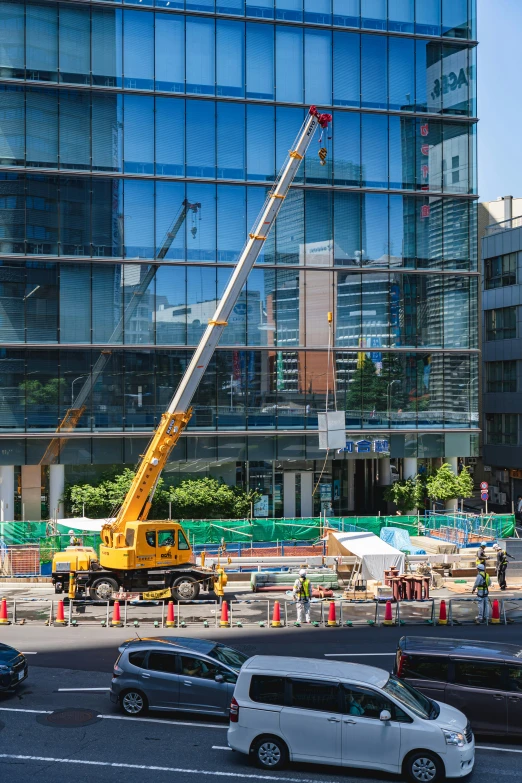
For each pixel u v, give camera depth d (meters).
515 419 65.75
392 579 34.72
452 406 52.69
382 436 51.53
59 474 48.03
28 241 46.97
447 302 52.81
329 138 51.25
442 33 53.06
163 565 33.50
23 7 47.12
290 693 17.33
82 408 47.47
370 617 31.59
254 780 16.61
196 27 49.59
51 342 47.16
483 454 70.56
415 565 40.25
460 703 19.19
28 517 49.53
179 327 48.84
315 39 51.31
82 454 47.44
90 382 47.69
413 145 52.53
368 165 51.78
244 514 49.88
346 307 51.31
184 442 48.91
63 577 34.16
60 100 47.59
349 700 17.11
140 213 48.56
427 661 19.58
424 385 52.31
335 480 54.09
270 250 50.25
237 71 50.12
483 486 50.38
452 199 53.00
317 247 50.94
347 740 16.92
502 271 67.62
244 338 49.81
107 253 48.00
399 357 51.94
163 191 48.88
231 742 17.45
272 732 17.20
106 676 23.55
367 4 52.03
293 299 50.53
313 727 17.06
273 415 50.22
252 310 49.94
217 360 49.47
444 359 52.66
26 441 46.75
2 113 46.81
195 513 48.16
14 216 46.84
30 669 24.25
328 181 51.12
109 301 48.00
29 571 38.59
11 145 46.94
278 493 52.28
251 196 50.09
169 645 20.69
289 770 17.25
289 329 50.47
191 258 49.16
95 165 47.97
